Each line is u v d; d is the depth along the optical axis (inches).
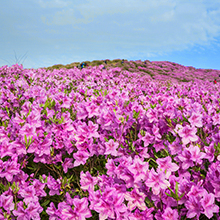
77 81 263.4
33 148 88.0
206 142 103.3
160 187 68.6
